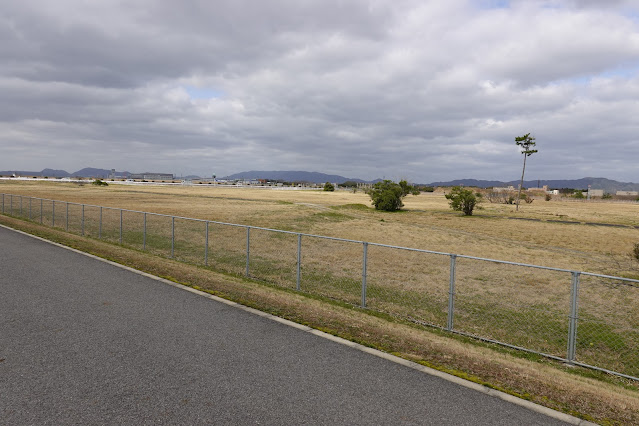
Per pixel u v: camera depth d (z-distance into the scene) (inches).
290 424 150.6
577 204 3690.9
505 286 511.5
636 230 1418.6
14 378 182.1
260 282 441.7
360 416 157.8
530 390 189.2
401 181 2138.3
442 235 1131.9
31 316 269.7
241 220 1268.5
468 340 287.6
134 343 228.1
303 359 213.2
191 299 324.2
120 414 154.5
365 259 356.5
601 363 279.9
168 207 1663.4
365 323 289.9
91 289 345.1
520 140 2472.9
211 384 181.6
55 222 989.2
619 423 162.6
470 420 157.8
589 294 490.3
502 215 1916.8
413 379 193.8
